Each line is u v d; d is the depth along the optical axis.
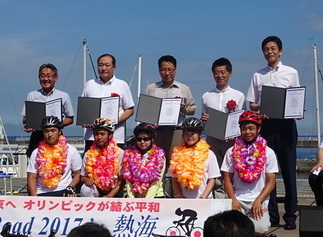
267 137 8.07
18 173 16.38
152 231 6.90
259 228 6.88
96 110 8.16
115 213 6.97
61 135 7.96
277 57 8.18
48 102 8.37
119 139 8.41
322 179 7.62
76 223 7.01
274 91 7.86
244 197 7.08
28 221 7.06
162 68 8.49
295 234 7.82
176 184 7.37
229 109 8.38
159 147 8.08
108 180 7.55
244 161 7.04
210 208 6.84
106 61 8.41
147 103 8.09
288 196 8.11
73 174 7.99
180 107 8.23
